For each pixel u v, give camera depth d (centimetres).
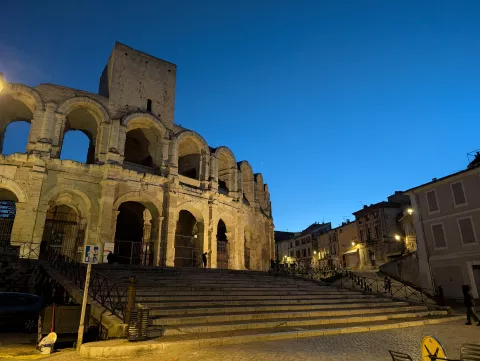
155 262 3262
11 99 3241
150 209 3478
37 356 1082
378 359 1000
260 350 1104
